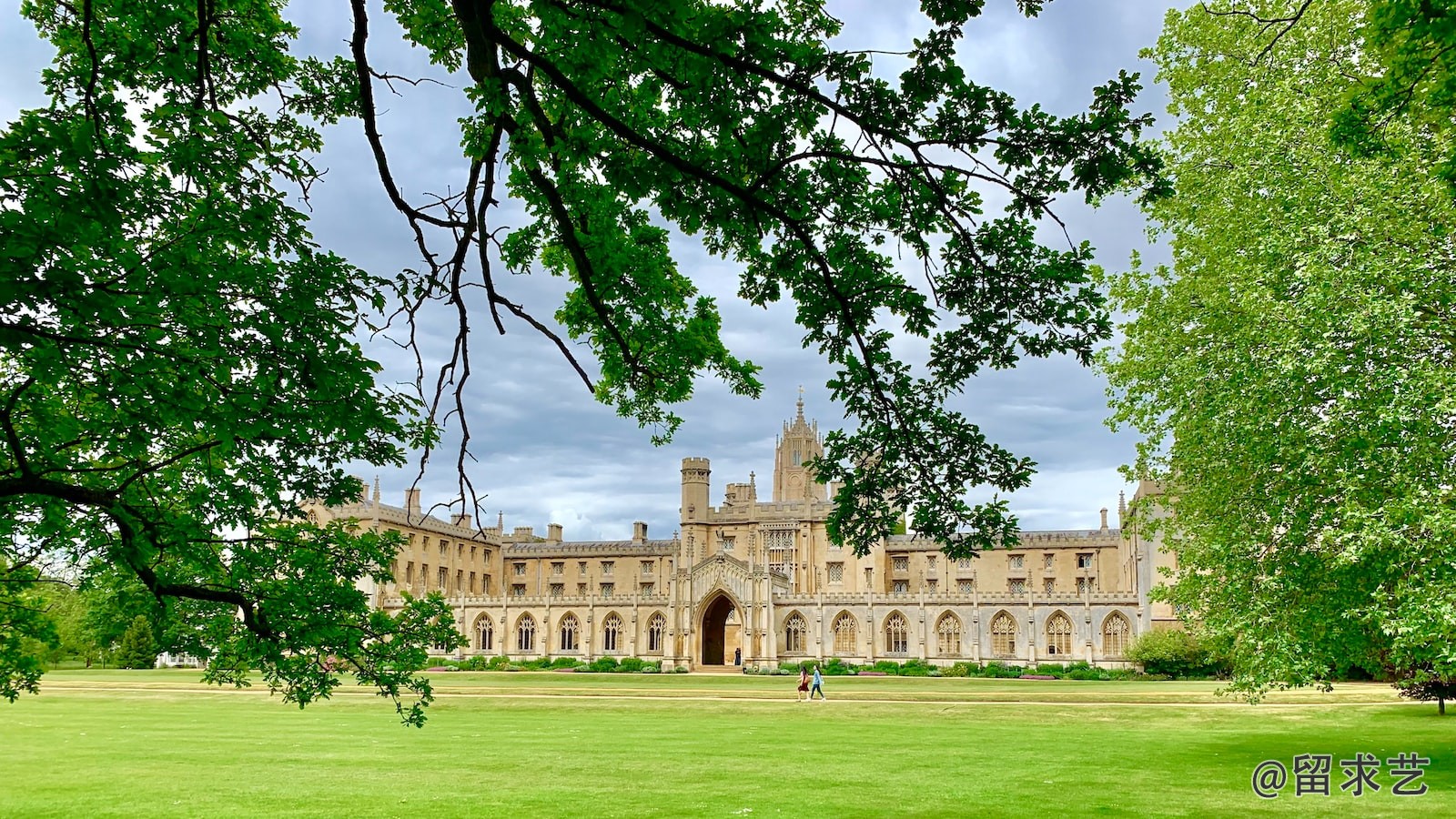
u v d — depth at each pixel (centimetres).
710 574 10344
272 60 1448
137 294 1024
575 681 7581
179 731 3638
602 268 1579
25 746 3112
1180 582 2958
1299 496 2388
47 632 1498
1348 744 2967
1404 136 2147
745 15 1034
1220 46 3262
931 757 2825
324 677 1496
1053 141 1048
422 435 1350
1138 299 3394
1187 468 2908
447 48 1430
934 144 1066
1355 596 2277
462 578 12775
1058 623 9612
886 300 1271
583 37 1042
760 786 2278
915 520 1321
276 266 1180
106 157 986
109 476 1386
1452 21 1048
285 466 1386
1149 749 2986
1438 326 2125
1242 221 2889
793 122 1126
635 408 1861
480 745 3180
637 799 2102
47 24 1395
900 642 10138
